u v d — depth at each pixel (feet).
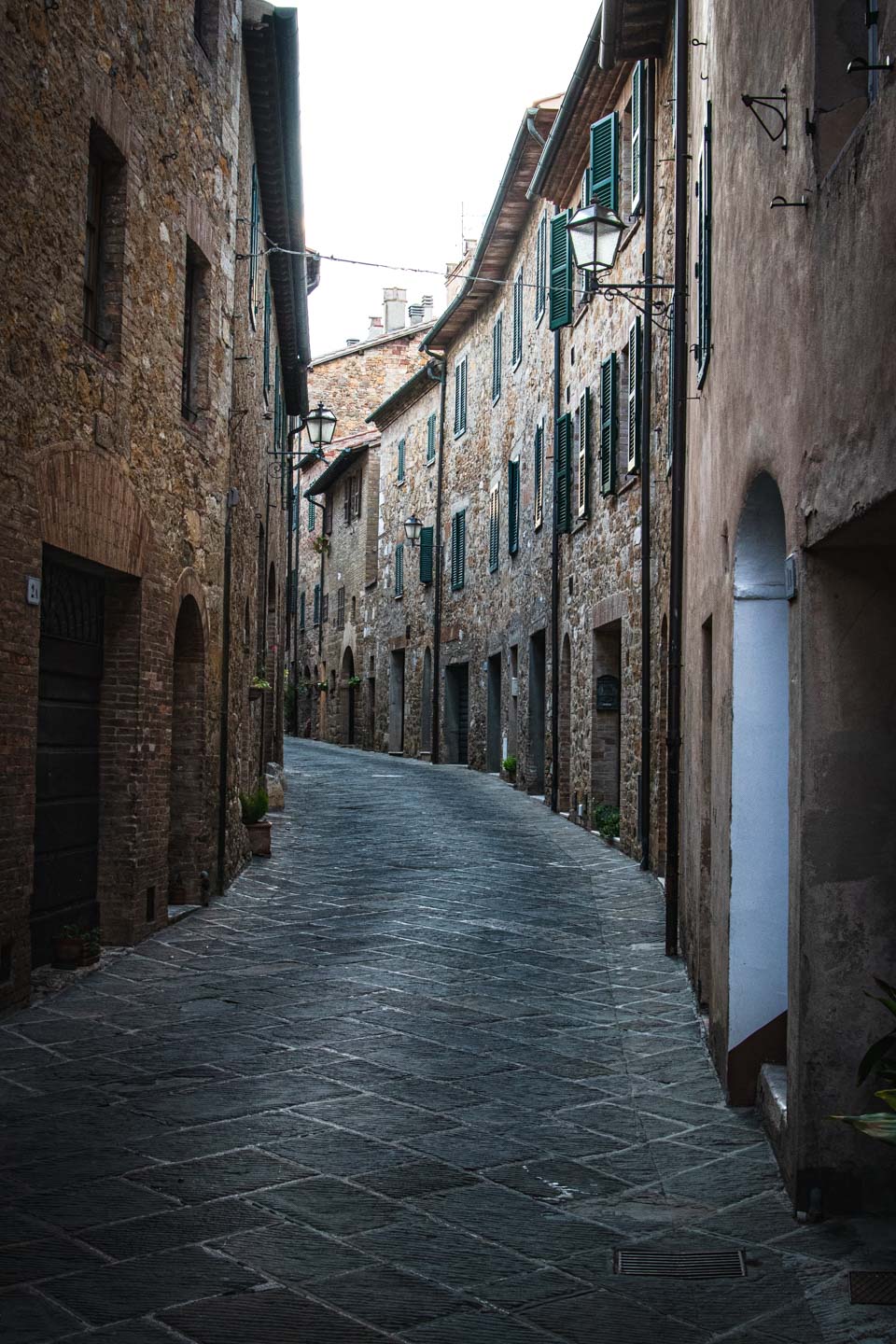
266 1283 12.55
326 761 98.37
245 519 45.60
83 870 29.55
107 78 27.40
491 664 85.35
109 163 28.78
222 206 38.17
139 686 30.48
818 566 14.56
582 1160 16.49
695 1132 17.71
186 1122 17.57
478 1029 23.12
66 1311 11.82
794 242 15.25
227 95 38.37
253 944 30.83
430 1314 11.98
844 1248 13.66
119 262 28.71
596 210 34.42
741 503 18.80
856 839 14.48
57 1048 21.29
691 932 27.14
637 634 47.21
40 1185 15.08
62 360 25.14
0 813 22.66
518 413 76.54
